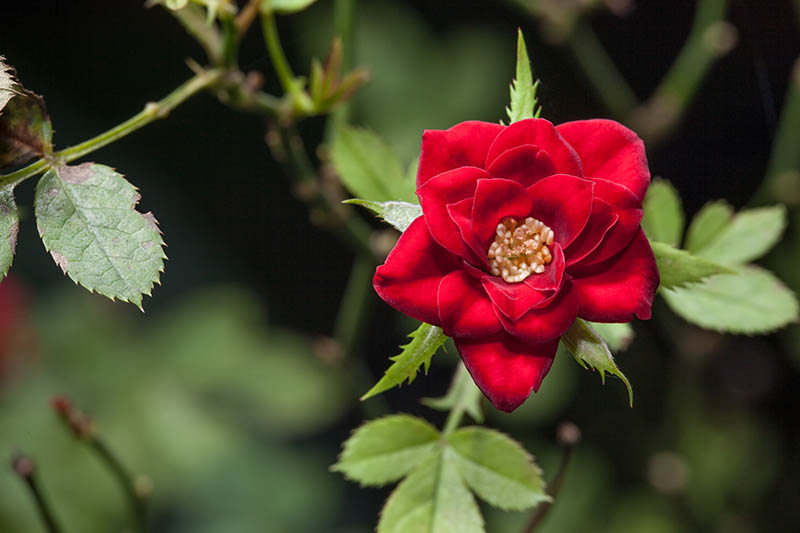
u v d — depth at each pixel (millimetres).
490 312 432
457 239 432
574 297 432
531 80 440
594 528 662
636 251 435
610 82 560
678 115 560
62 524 643
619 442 674
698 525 665
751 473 687
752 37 646
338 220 517
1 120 444
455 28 732
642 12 698
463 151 437
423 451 464
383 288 432
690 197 679
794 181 575
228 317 773
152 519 771
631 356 660
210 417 746
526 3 553
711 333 612
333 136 518
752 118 690
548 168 435
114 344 733
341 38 510
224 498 786
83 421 504
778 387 709
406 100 687
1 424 670
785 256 596
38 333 723
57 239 439
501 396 431
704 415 685
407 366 435
